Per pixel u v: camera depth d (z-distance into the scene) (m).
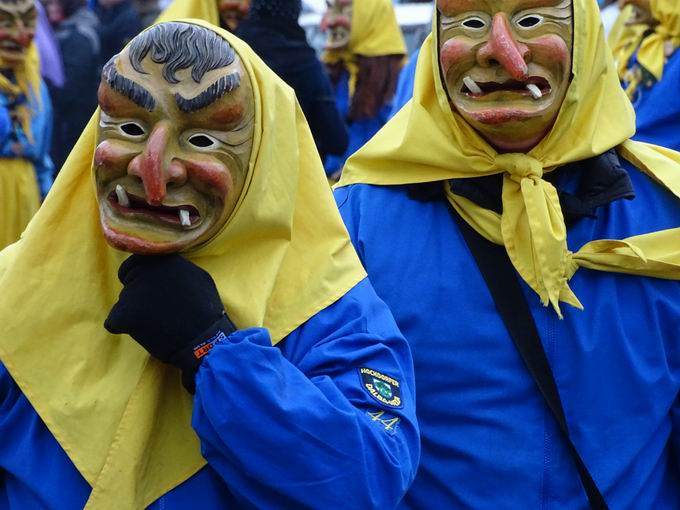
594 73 4.34
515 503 4.15
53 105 11.08
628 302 4.28
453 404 4.22
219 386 2.99
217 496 3.24
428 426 4.25
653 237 4.29
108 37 11.40
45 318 3.27
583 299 4.24
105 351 3.28
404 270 4.33
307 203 3.51
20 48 8.68
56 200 3.31
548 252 4.15
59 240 3.32
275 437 2.99
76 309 3.29
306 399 3.06
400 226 4.41
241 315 3.25
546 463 4.15
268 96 3.27
